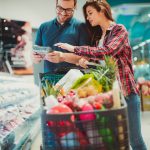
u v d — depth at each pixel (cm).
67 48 168
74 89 162
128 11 861
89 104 119
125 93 196
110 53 171
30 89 435
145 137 433
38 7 730
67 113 109
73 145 110
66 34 241
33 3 728
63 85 171
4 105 295
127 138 113
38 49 198
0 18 671
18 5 720
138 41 917
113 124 109
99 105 118
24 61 677
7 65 654
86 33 238
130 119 198
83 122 109
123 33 186
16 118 316
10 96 316
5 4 712
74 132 109
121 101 126
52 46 242
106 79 154
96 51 166
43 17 732
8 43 675
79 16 716
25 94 392
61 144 111
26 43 692
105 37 197
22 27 694
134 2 829
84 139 109
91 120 109
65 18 241
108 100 120
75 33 240
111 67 157
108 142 109
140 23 896
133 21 881
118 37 183
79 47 167
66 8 236
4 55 664
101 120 109
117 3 833
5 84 323
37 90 477
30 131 401
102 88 153
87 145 109
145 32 909
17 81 395
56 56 197
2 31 672
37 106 454
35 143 402
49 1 730
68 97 146
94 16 212
